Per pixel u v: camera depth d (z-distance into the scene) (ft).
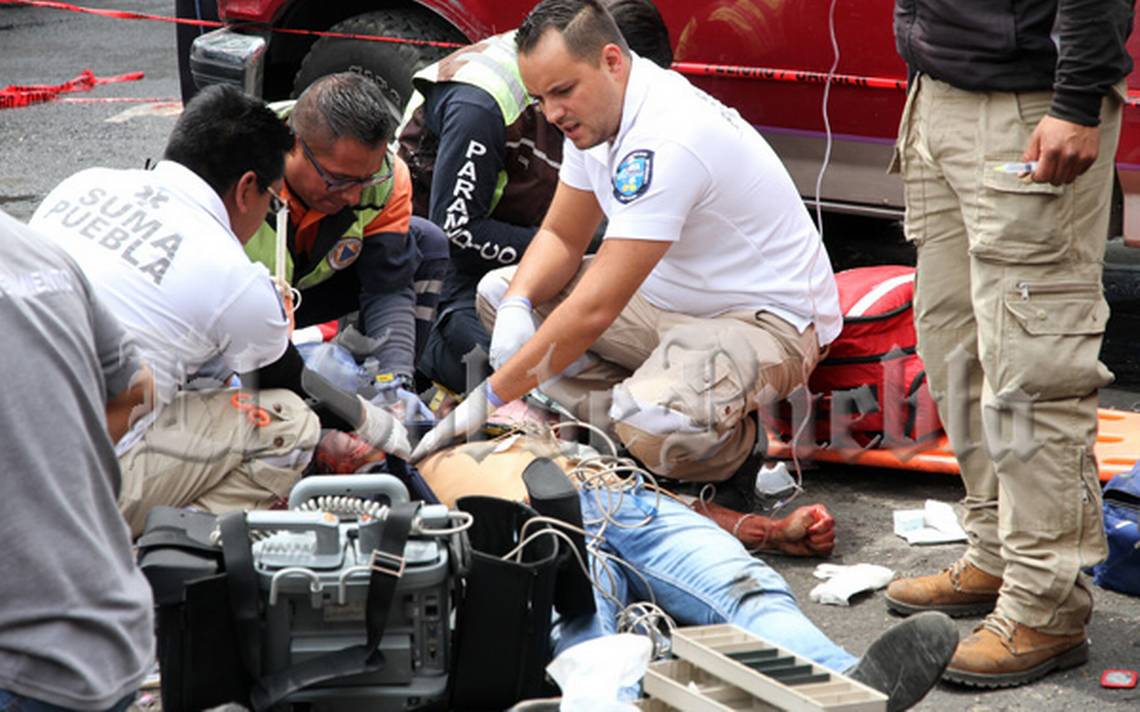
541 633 19.12
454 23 42.04
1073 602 22.53
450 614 19.69
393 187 29.66
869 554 27.35
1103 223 21.98
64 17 83.05
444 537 18.78
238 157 22.15
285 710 18.61
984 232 21.98
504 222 32.55
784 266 27.86
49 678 14.16
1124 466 28.50
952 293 23.73
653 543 22.95
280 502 23.18
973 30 21.67
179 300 21.36
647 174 25.59
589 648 18.53
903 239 44.88
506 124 31.24
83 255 21.22
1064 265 21.72
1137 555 25.23
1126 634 24.29
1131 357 37.58
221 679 18.30
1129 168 33.06
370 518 18.69
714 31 37.37
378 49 43.09
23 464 14.05
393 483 19.30
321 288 30.55
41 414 14.21
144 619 15.03
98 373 15.06
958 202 23.17
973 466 24.23
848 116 36.14
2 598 14.02
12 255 14.44
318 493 19.22
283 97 48.01
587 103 25.53
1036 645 22.67
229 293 21.65
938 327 24.04
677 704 18.10
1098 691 22.54
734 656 18.42
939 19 22.07
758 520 27.22
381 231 29.55
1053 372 21.77
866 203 36.60
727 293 27.84
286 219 26.55
